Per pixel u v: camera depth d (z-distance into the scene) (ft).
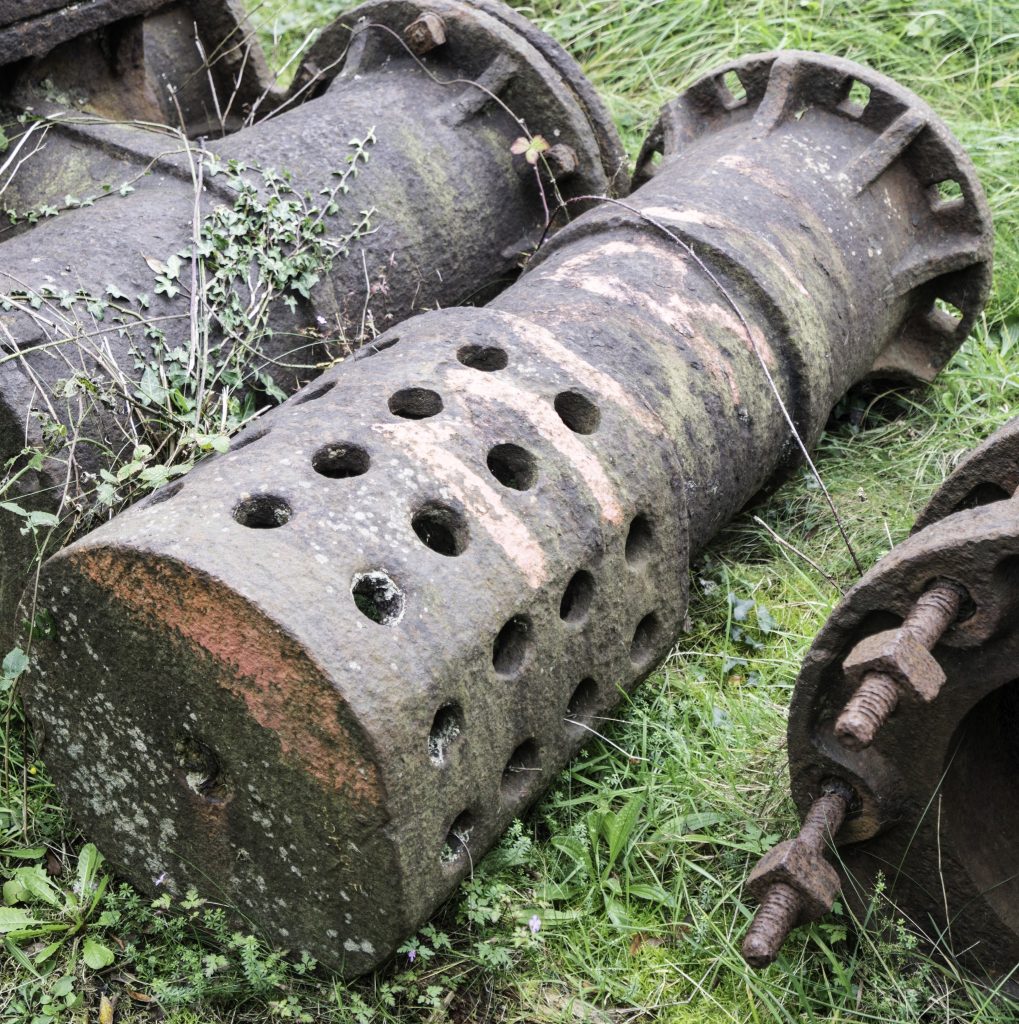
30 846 4.47
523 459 4.18
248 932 4.08
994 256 6.55
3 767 4.64
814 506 5.81
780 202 5.31
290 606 3.58
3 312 4.59
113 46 5.86
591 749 4.69
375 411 4.10
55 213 5.28
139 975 4.18
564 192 5.86
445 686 3.71
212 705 3.76
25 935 4.20
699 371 4.74
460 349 4.42
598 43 8.72
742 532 5.69
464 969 4.14
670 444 4.48
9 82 5.60
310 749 3.65
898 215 5.66
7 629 4.68
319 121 5.54
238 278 5.08
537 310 4.71
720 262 4.98
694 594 5.42
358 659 3.58
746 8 8.75
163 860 4.15
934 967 4.08
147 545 3.65
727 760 4.67
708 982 4.15
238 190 5.17
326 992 4.00
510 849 4.21
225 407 4.73
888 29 8.63
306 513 3.78
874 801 3.87
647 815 4.51
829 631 3.76
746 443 4.88
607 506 4.22
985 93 8.21
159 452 4.70
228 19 6.35
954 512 3.97
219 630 3.64
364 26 5.98
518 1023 4.06
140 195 5.18
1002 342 6.59
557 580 4.05
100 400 4.61
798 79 5.74
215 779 3.92
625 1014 4.08
